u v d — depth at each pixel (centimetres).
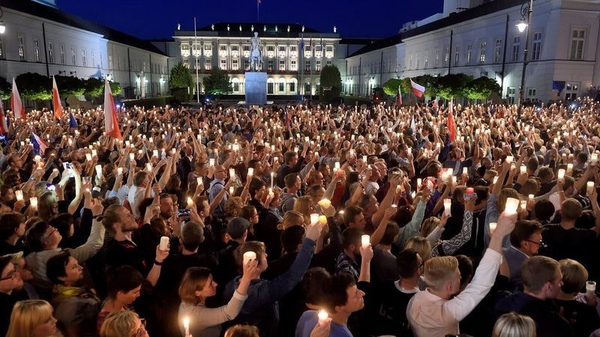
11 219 532
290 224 550
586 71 4041
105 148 1255
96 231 547
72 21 5972
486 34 5028
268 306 425
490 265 364
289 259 495
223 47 10256
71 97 3588
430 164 940
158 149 1248
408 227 619
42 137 1536
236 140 1346
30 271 454
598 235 589
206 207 675
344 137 1527
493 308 421
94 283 530
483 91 3775
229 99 8431
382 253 517
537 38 4231
